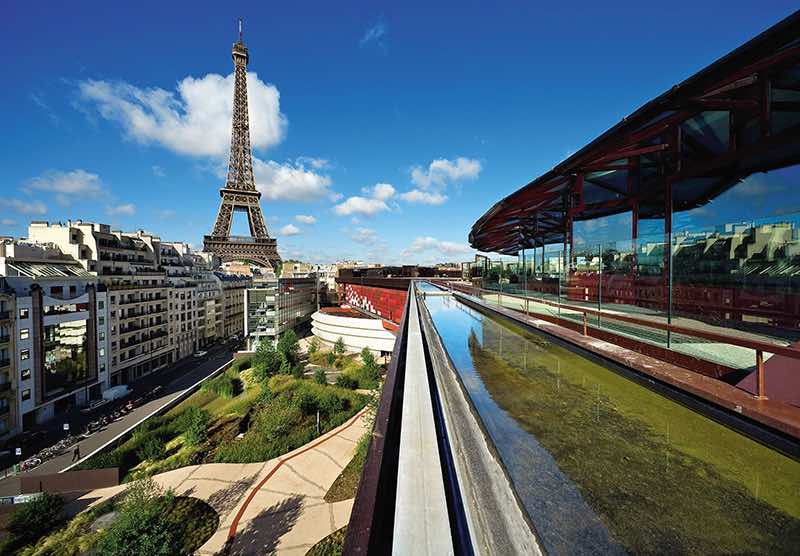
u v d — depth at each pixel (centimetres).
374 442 154
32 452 2800
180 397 3962
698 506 159
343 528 1714
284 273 14212
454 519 136
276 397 3544
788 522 152
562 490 173
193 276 6456
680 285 651
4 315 2942
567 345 538
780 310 499
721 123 733
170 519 1744
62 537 1784
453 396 295
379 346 5097
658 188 882
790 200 748
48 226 3856
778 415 218
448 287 2233
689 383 289
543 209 1474
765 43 446
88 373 3772
